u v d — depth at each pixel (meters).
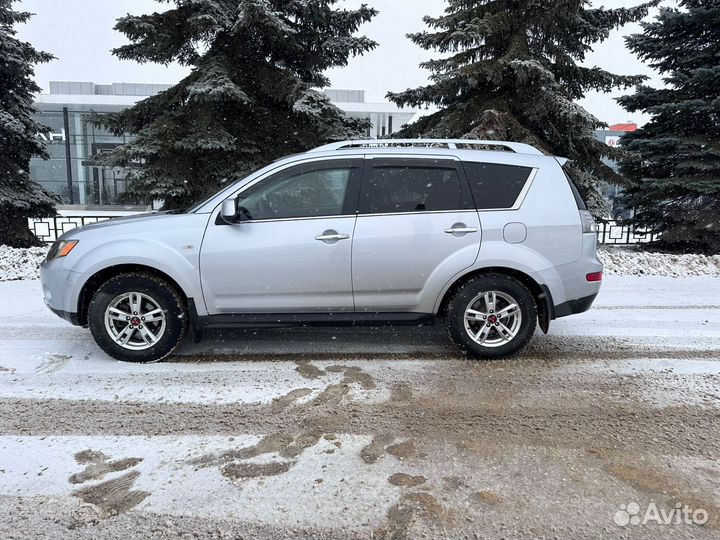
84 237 4.11
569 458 2.75
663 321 5.62
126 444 2.88
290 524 2.21
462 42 9.90
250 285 4.05
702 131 11.61
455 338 4.21
